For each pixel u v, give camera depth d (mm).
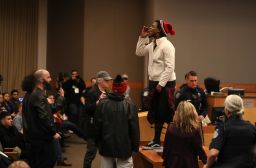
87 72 11711
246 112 6703
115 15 11891
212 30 11250
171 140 4281
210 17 11242
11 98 9305
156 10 10969
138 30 12031
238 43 11367
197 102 5426
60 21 11953
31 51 11594
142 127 5707
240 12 11359
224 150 3699
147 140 5723
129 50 11969
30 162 4891
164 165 4375
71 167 7074
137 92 12008
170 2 11031
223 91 7645
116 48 11906
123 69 11953
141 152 5125
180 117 4258
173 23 11062
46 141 4844
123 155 4582
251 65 11414
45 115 4770
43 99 4809
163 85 4766
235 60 11367
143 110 6223
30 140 4844
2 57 10945
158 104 4934
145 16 11836
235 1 11328
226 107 3762
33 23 11617
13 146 6141
